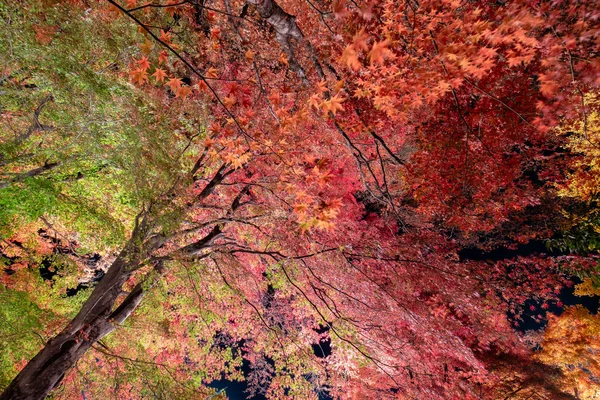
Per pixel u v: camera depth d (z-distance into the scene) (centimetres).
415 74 310
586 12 238
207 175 939
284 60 326
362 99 524
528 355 1048
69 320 737
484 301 705
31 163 548
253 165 761
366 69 378
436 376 753
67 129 433
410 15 333
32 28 351
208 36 551
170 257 618
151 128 477
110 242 593
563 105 290
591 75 249
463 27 269
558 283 733
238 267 800
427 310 677
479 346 934
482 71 258
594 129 737
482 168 581
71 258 929
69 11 372
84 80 372
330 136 664
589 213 898
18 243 985
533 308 845
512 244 1003
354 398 1098
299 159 654
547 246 962
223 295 906
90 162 579
